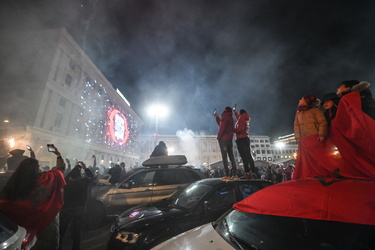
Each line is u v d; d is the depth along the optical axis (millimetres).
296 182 1710
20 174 2006
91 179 3617
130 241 2627
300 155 2238
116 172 7477
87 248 3883
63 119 23078
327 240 1183
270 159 64188
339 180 1423
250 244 1478
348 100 1701
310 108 2361
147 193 5160
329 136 1906
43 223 2043
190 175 5637
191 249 1608
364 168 1467
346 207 1166
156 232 2666
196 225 2840
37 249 2057
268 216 1629
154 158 5602
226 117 4254
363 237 1050
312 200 1354
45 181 2172
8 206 1896
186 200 3500
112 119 35219
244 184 3691
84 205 3305
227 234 1728
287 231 1414
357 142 1533
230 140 4168
